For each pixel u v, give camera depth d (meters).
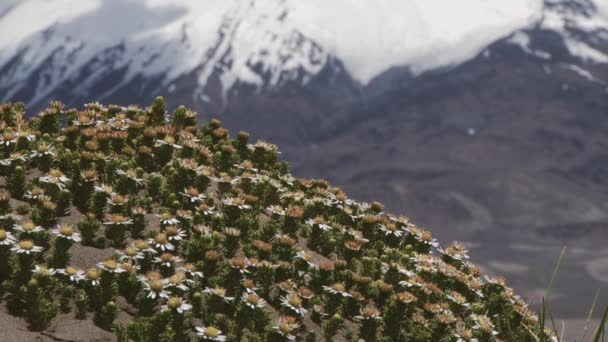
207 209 13.67
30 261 10.36
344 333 11.49
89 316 10.34
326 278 12.31
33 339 9.35
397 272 13.27
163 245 11.68
